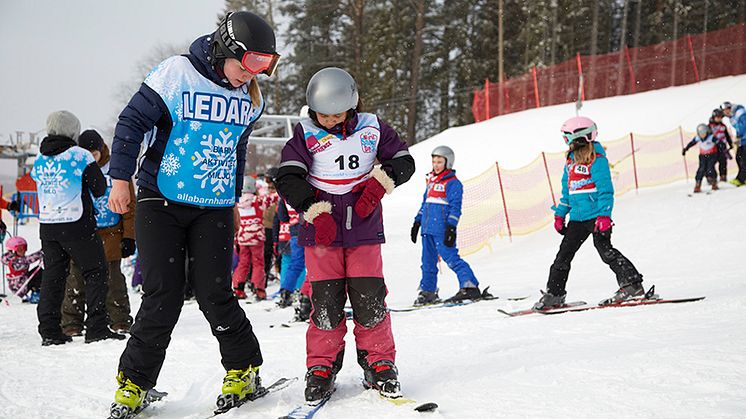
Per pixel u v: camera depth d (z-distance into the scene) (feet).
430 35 147.43
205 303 8.71
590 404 7.82
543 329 13.91
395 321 17.42
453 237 21.11
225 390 8.77
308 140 9.02
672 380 8.54
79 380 11.12
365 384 9.37
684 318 13.64
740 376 8.47
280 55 8.73
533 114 96.07
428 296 21.80
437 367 10.61
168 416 8.64
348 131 9.09
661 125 76.59
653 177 52.08
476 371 10.02
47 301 15.83
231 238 8.98
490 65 151.94
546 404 7.94
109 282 18.31
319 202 8.77
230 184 8.95
